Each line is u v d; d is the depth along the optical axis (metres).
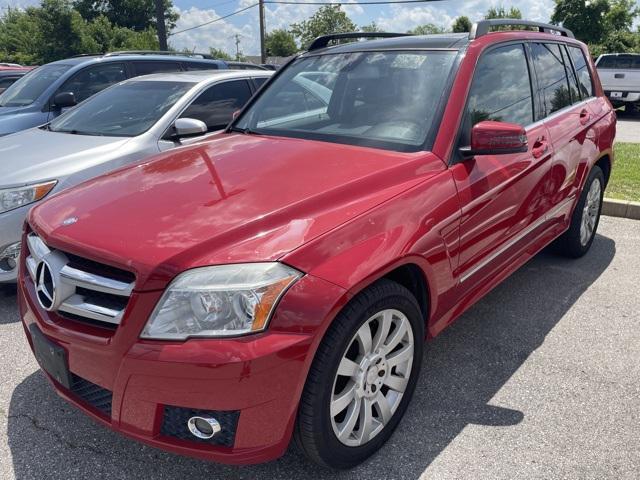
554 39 4.33
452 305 2.93
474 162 2.97
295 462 2.53
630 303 4.06
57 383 2.45
